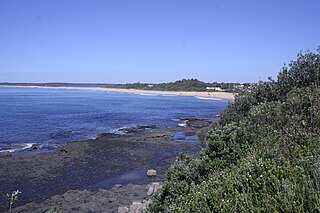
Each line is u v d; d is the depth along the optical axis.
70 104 78.19
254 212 3.73
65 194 15.27
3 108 62.88
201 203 4.64
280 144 5.90
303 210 3.39
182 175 7.83
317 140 5.59
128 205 13.73
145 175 18.80
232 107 11.70
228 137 7.62
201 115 56.41
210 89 151.75
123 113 58.59
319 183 3.75
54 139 30.89
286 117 7.52
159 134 34.38
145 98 113.88
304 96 8.12
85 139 31.31
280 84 10.48
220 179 5.46
